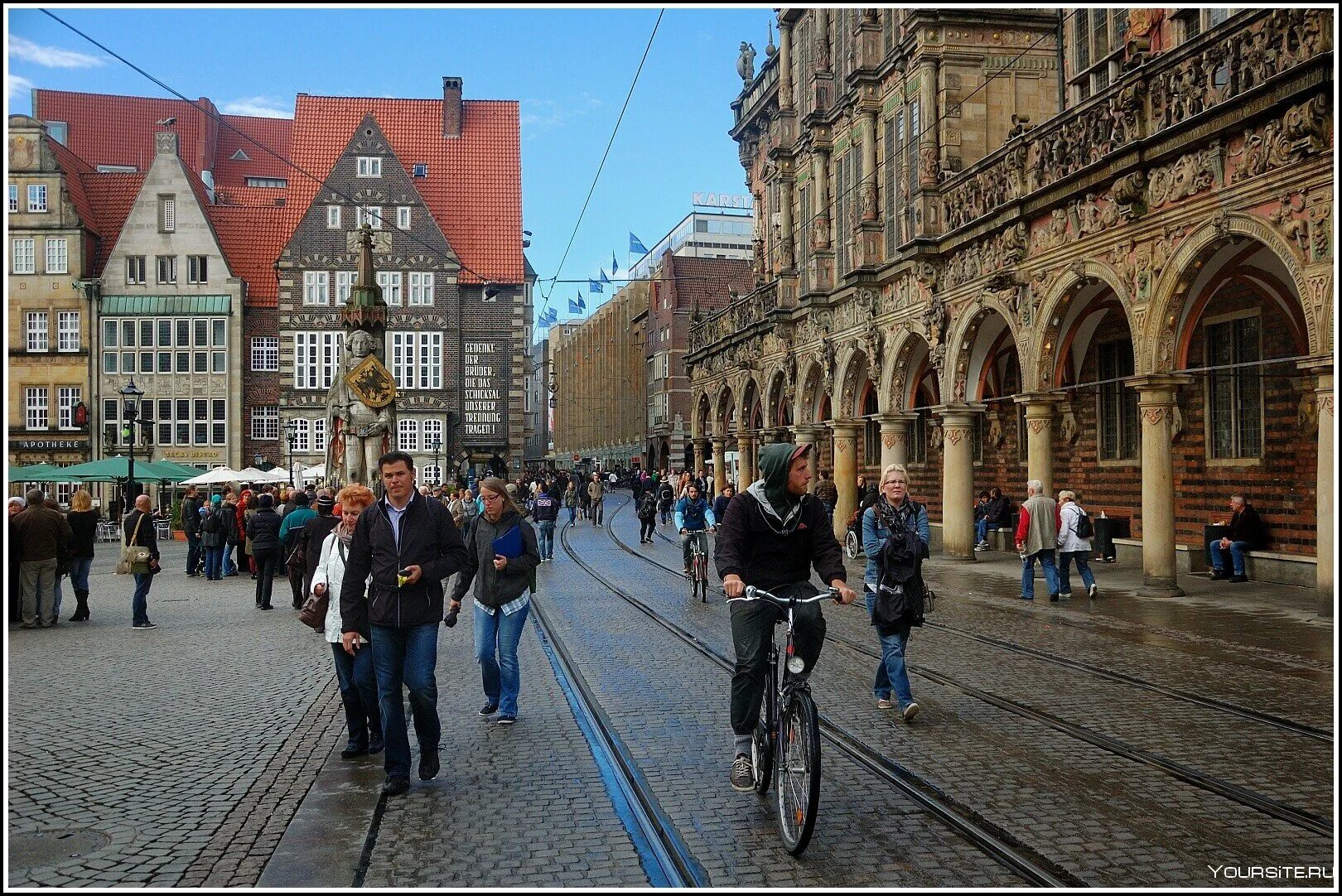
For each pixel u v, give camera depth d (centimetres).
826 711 1034
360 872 618
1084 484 2855
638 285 10250
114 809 740
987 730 952
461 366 6762
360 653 841
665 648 1447
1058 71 2848
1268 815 716
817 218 3634
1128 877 605
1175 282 1898
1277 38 1638
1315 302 1580
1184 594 1961
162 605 2098
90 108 8594
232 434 6362
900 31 3134
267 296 6581
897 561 992
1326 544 1598
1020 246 2378
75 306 6316
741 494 752
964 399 2731
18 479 3712
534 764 855
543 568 2791
